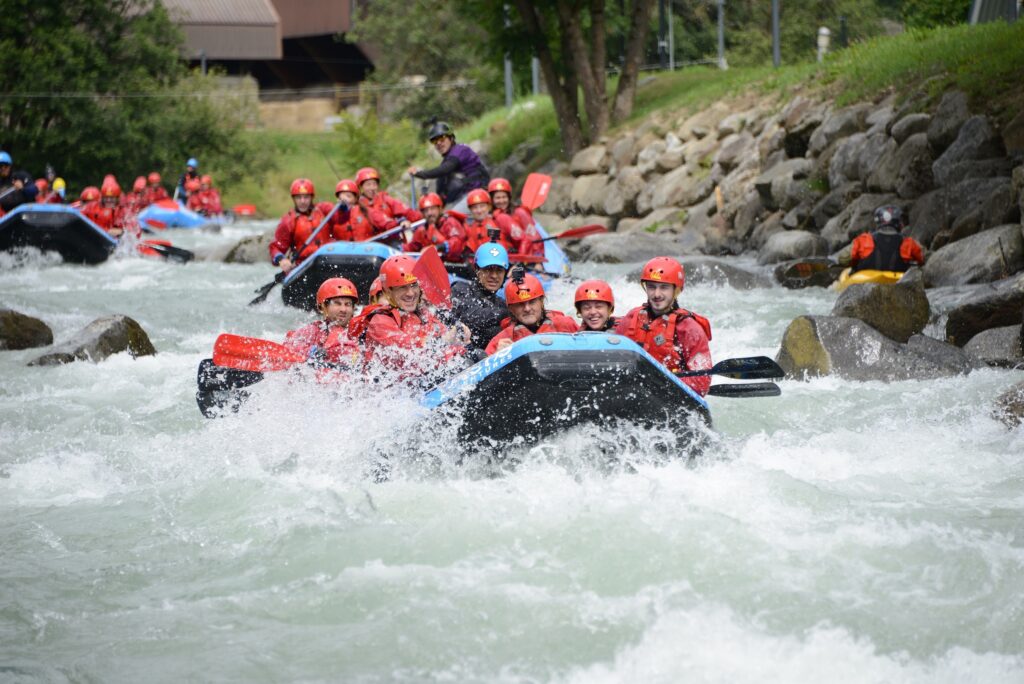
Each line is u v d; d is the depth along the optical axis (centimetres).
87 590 1268
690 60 12131
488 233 3111
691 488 1477
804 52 11862
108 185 5122
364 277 3244
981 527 1334
